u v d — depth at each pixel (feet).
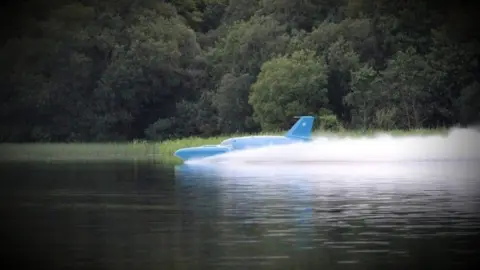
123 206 111.65
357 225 89.61
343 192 131.64
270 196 124.98
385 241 78.02
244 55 435.94
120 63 444.14
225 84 429.38
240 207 108.68
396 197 122.11
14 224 92.53
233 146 259.80
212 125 442.91
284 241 78.33
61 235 83.56
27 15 469.98
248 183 153.89
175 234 83.66
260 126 424.87
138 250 73.77
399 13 418.92
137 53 445.78
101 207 110.42
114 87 446.19
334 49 405.59
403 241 78.02
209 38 489.67
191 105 450.71
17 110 450.30
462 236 81.10
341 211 103.24
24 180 167.12
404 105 385.50
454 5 419.95
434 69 388.78
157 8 478.18
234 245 76.13
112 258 69.82
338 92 407.44
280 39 428.15
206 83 463.83
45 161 272.10
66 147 412.36
